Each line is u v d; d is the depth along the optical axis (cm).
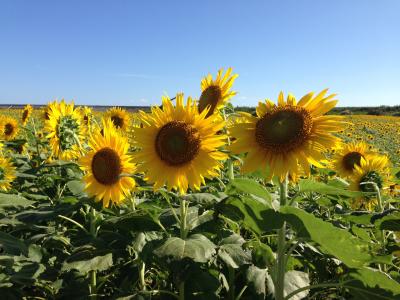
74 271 69
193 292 58
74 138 103
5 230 90
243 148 54
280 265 51
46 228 73
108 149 73
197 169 60
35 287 78
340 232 43
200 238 56
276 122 52
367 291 48
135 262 71
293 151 51
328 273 81
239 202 52
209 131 61
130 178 72
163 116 63
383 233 72
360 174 88
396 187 104
